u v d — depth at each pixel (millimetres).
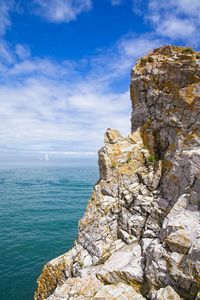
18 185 103188
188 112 19656
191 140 18672
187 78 20875
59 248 38906
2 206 65188
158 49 24281
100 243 19781
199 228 14062
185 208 15766
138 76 24672
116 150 23172
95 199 22156
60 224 50812
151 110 23484
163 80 22469
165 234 15211
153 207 19125
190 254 12977
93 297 14820
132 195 20906
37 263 33750
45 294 21047
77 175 144625
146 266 15406
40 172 165500
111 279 16328
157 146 22812
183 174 17453
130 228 19594
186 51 22062
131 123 26766
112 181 22078
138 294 14695
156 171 20781
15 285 28078
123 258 17375
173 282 13438
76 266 19453
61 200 73500
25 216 56250
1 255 35750
